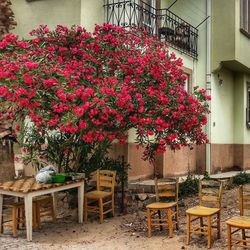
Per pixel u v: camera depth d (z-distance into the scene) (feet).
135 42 27.89
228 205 29.78
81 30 27.78
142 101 24.07
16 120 26.30
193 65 43.06
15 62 22.85
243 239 19.57
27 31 35.37
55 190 23.53
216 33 43.42
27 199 21.84
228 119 48.26
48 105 22.76
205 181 22.89
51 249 20.71
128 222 26.05
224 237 21.70
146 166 36.04
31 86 22.22
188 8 44.52
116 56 26.68
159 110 24.76
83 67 25.07
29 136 27.78
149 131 25.14
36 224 24.50
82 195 25.84
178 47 39.83
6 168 30.50
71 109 22.44
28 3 35.47
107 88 22.68
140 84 25.79
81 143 27.37
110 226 25.20
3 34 33.96
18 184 23.53
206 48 43.50
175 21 40.06
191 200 31.50
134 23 33.06
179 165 39.86
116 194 30.09
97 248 20.83
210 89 43.24
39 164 29.55
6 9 34.45
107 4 34.42
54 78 22.53
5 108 24.68
